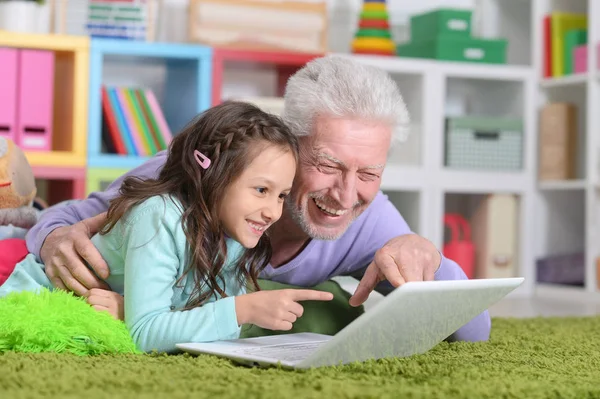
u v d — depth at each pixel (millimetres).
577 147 4629
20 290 1699
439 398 1150
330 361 1364
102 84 4355
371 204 1928
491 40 4570
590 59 4301
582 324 2586
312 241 1887
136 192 1597
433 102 4430
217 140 1556
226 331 1536
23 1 3926
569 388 1267
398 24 4871
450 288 1358
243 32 4176
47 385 1151
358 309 1968
